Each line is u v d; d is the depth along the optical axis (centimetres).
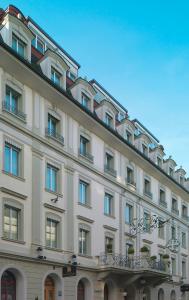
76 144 3256
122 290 3591
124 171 3962
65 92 3033
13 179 2581
